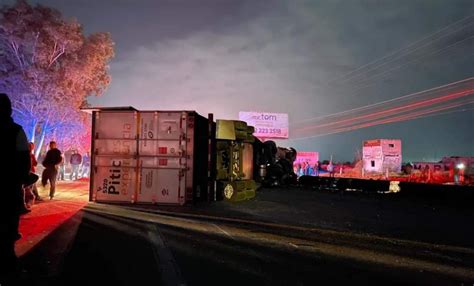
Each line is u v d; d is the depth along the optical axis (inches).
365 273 227.0
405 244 313.6
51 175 528.4
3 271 191.2
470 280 220.1
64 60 1176.8
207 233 328.2
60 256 242.1
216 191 568.7
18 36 1077.1
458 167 1159.6
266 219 419.8
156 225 356.8
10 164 189.8
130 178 503.8
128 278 204.5
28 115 1090.1
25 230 317.7
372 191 841.5
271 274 218.8
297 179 1044.5
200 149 541.3
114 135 507.2
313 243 304.7
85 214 407.5
